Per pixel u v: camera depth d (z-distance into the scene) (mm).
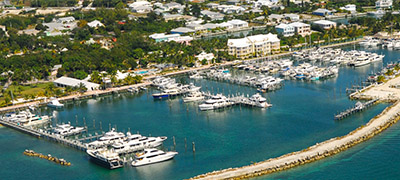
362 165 197125
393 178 187250
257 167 195375
